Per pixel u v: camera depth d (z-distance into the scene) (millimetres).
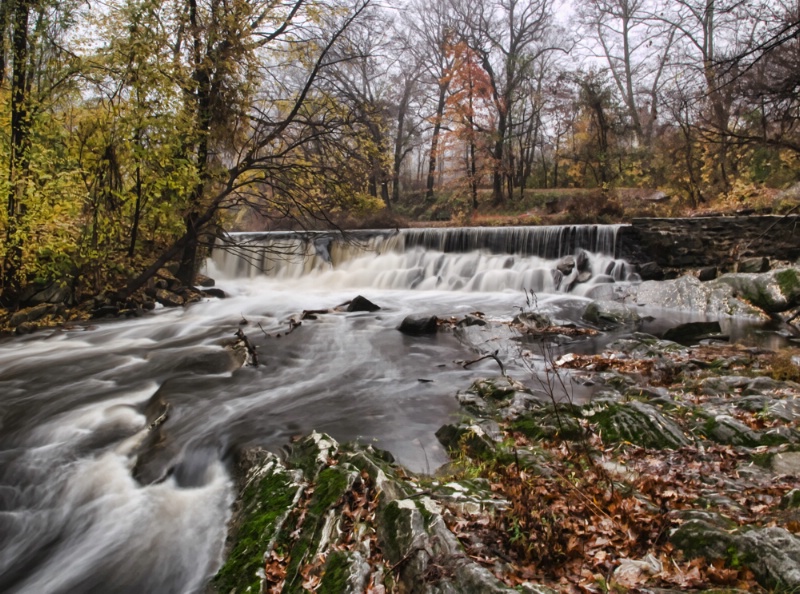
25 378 8469
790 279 12617
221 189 15602
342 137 14633
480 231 20031
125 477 5254
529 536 3350
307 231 16281
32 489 5156
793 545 2943
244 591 3352
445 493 4125
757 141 12281
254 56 13234
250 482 4727
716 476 4449
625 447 5164
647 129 31547
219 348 9961
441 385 7723
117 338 11266
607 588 2926
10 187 11195
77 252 13062
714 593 2732
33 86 12977
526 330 11273
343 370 8602
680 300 13734
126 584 3834
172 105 12016
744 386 6887
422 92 35750
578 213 24359
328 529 3730
